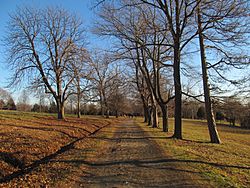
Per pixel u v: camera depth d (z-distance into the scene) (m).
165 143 17.38
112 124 45.44
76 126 28.69
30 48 34.56
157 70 26.97
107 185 7.88
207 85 19.50
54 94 37.12
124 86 37.91
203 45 19.47
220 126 54.72
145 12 21.95
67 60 35.78
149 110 43.62
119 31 21.34
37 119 31.36
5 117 27.95
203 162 11.20
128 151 14.12
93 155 12.85
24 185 7.96
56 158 12.00
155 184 7.96
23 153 12.60
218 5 16.59
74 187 7.69
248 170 10.27
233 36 17.31
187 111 98.19
